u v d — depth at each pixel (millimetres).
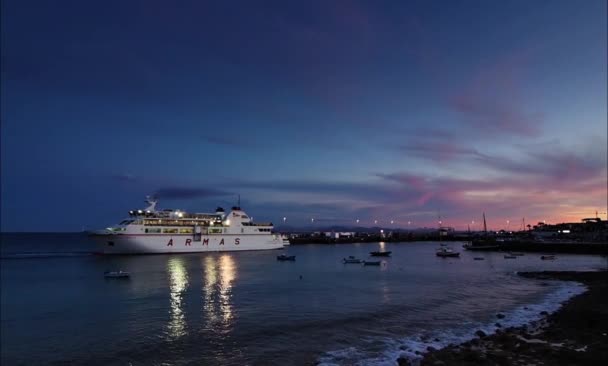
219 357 23922
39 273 75312
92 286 56469
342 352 24172
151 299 44156
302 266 86312
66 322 33906
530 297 43031
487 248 144375
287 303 40375
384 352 23922
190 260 100188
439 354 22047
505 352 22109
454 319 32531
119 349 26016
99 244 112250
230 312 36219
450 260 104625
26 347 27016
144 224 114250
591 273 63688
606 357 20625
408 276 65750
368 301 41250
